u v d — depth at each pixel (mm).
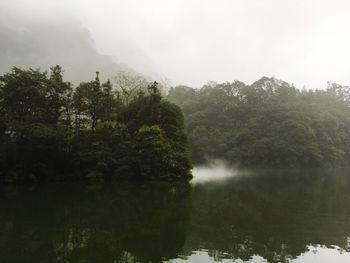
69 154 45219
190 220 21797
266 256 14945
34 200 29672
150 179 46438
